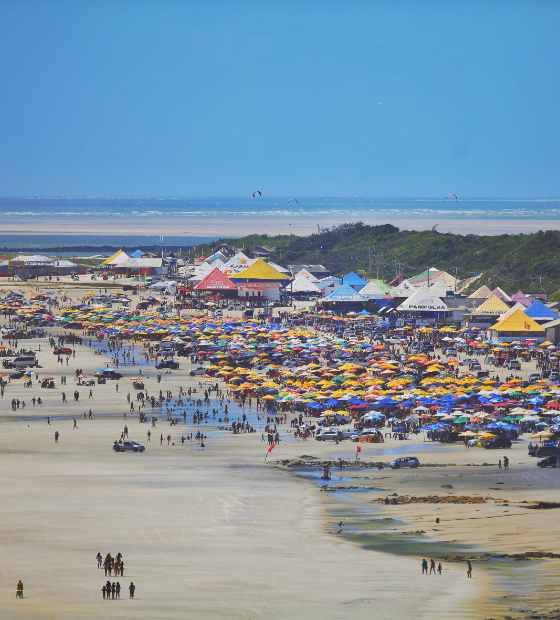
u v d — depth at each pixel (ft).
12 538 282.36
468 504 339.57
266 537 295.28
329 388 570.46
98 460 415.03
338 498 351.67
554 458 405.80
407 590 241.76
